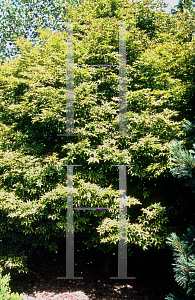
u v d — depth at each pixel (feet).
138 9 20.53
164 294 14.90
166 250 20.06
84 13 20.63
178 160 8.17
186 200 15.01
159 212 13.60
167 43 18.30
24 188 14.43
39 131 16.19
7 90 16.89
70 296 14.89
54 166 14.08
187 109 16.10
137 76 16.24
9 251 16.69
